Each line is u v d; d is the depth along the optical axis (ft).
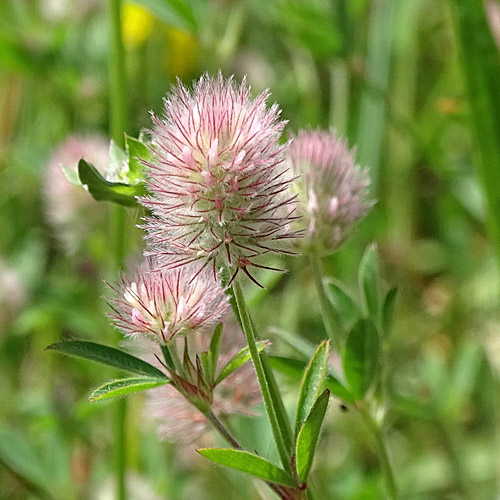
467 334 0.79
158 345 0.37
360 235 0.82
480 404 0.72
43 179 0.77
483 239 0.83
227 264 0.31
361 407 0.39
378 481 0.59
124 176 0.36
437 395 0.65
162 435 0.43
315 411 0.31
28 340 0.84
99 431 0.67
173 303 0.33
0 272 0.76
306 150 0.38
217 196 0.30
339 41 0.73
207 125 0.30
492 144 0.51
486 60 0.50
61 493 0.63
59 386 0.71
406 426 0.71
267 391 0.32
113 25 0.53
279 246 0.32
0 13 0.85
